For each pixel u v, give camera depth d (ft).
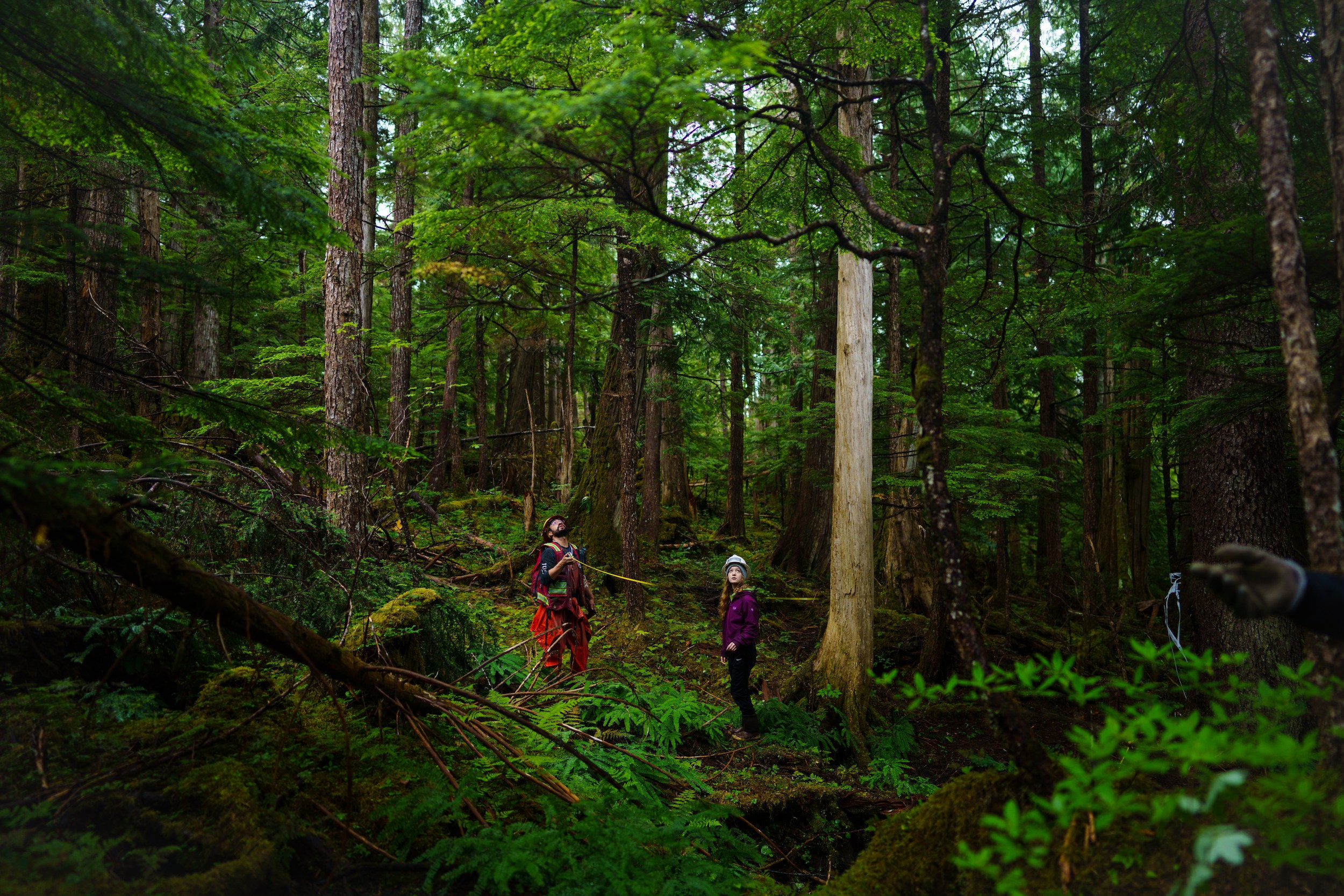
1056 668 7.29
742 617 21.38
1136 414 35.94
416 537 34.27
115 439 11.47
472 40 12.29
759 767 19.83
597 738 15.35
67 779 9.38
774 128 15.30
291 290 42.86
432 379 47.83
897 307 33.94
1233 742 5.68
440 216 12.30
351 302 25.34
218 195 11.87
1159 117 18.10
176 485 13.50
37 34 9.56
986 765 22.33
